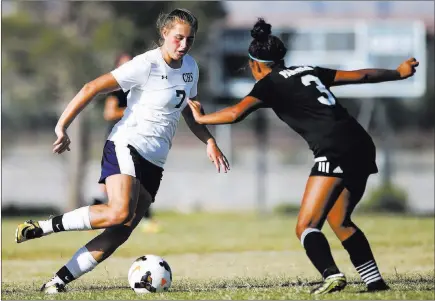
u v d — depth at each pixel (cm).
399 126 13588
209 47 7212
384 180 7019
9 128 14475
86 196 8194
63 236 4184
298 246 3669
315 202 1927
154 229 4484
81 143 7462
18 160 12756
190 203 7794
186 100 2092
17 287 2286
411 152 13750
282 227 4766
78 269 2127
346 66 6788
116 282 2433
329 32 6781
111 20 7169
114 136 2062
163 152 2088
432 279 2394
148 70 2025
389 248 3488
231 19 7506
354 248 2023
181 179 10131
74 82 7288
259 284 2308
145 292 2098
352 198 1984
